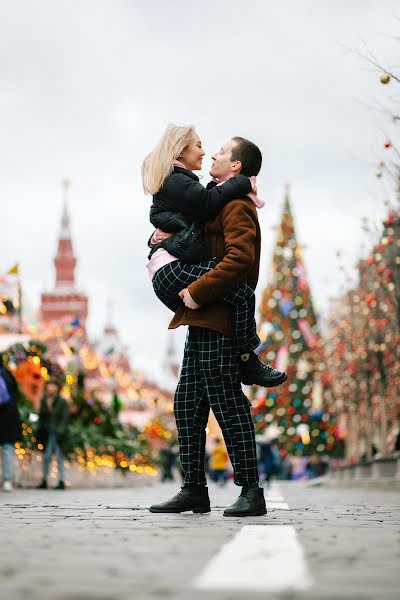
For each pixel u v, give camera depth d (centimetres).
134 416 6938
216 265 650
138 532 535
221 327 656
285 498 1370
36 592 310
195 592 311
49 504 896
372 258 2161
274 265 5700
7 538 498
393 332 2822
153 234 684
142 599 295
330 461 5469
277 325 5544
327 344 4575
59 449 1928
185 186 657
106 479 2706
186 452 705
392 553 431
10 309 2570
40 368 2173
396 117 1364
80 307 15150
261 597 300
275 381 672
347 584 331
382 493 1917
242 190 663
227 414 670
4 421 1541
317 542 480
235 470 680
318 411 5362
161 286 666
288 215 5784
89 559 405
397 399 3409
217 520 635
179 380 697
